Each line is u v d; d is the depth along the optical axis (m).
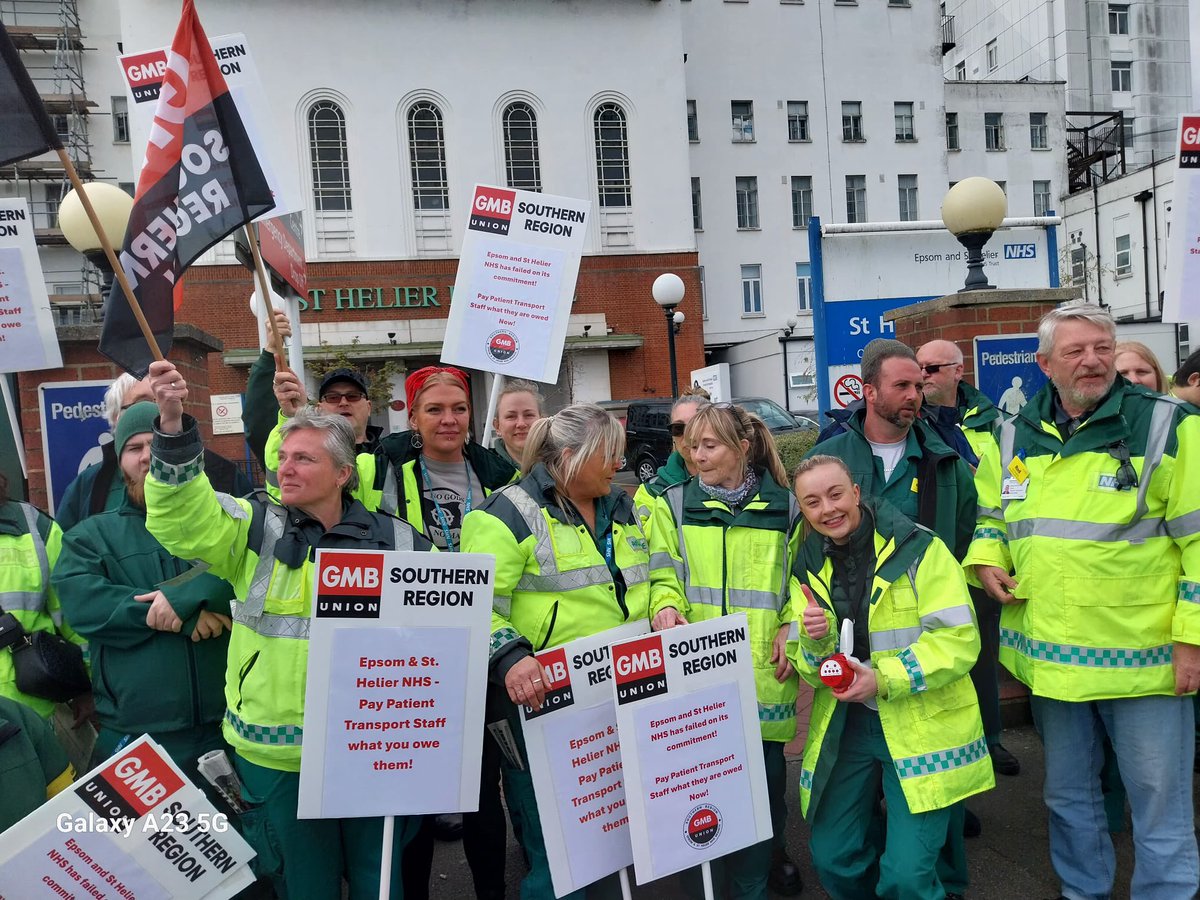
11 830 2.07
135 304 2.38
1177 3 47.66
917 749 2.63
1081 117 46.53
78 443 4.49
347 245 23.09
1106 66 47.25
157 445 2.26
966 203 5.14
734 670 2.65
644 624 2.72
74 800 2.11
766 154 30.59
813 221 6.55
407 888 3.04
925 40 31.80
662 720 2.54
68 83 27.00
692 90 29.98
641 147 24.50
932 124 31.97
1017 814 3.65
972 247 5.32
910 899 2.55
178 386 2.29
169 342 2.67
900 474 3.38
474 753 2.39
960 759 2.66
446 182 23.64
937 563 2.72
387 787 2.31
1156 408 2.75
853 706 2.82
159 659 2.68
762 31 30.50
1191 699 2.78
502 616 2.57
